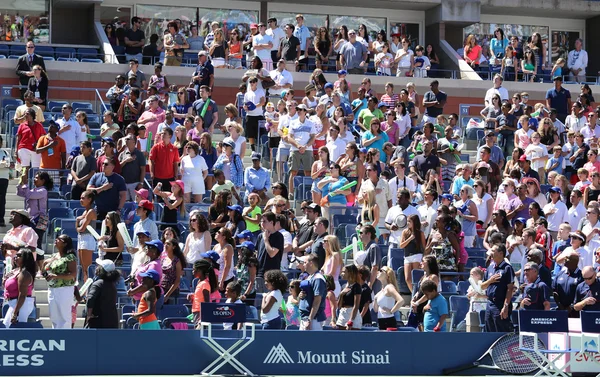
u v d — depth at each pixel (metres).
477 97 118.94
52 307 59.16
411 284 68.94
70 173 78.38
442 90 118.12
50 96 105.94
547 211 79.88
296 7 128.75
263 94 93.81
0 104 101.06
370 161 79.88
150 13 123.88
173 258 62.31
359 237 70.81
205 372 56.66
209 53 110.94
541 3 132.12
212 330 57.28
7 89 102.31
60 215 73.88
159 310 60.56
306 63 115.00
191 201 78.94
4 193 75.88
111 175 72.38
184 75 108.94
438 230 70.25
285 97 93.69
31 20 119.31
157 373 56.41
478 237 78.06
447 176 89.25
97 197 71.94
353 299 60.84
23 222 64.69
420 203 78.81
